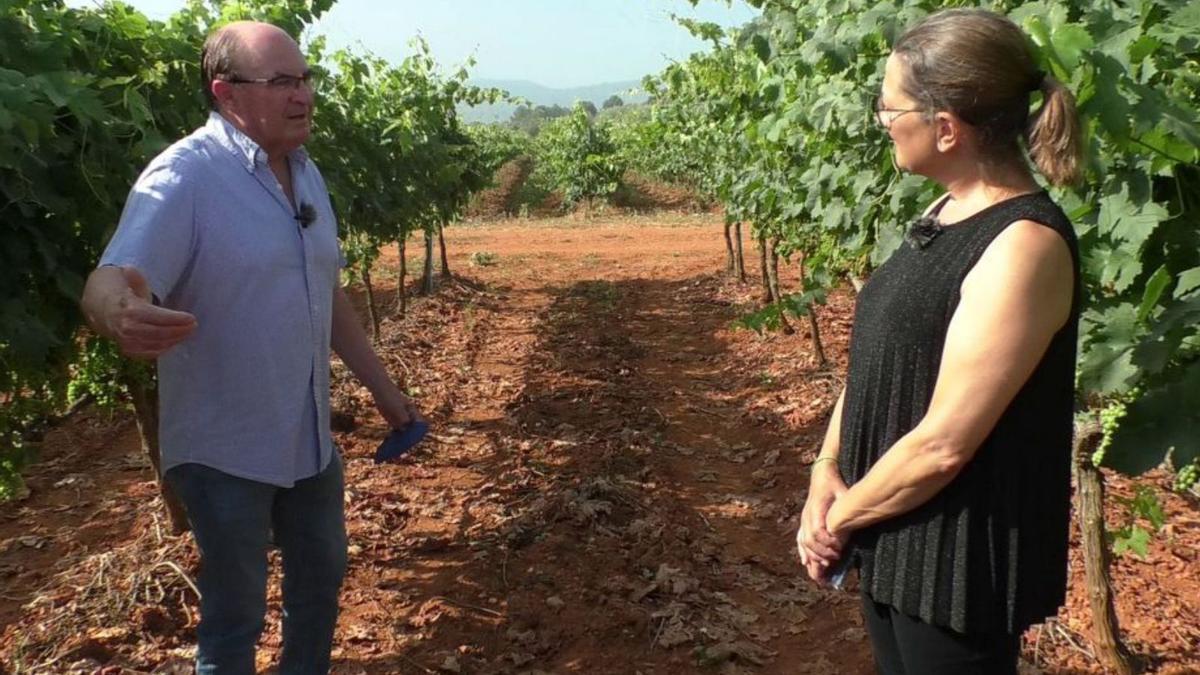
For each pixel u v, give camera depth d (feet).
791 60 11.37
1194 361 5.99
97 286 7.14
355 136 24.40
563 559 15.11
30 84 8.39
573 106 98.99
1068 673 11.12
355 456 20.27
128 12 12.32
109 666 11.83
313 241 8.79
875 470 5.68
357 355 9.97
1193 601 12.61
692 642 12.66
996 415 5.20
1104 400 9.66
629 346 32.42
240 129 8.43
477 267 53.88
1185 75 6.63
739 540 16.28
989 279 5.21
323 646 9.87
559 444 21.21
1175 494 15.62
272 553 14.70
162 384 8.56
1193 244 6.65
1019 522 5.52
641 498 17.95
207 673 8.91
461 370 28.91
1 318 9.00
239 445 8.46
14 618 13.58
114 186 10.85
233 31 8.35
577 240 67.67
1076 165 5.35
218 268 8.18
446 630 12.93
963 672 5.79
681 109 38.37
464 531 16.29
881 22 9.29
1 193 9.21
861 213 12.70
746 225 72.59
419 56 36.29
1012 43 5.34
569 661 12.32
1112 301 7.20
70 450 21.62
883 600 5.97
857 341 6.24
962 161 5.59
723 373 28.43
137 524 16.90
